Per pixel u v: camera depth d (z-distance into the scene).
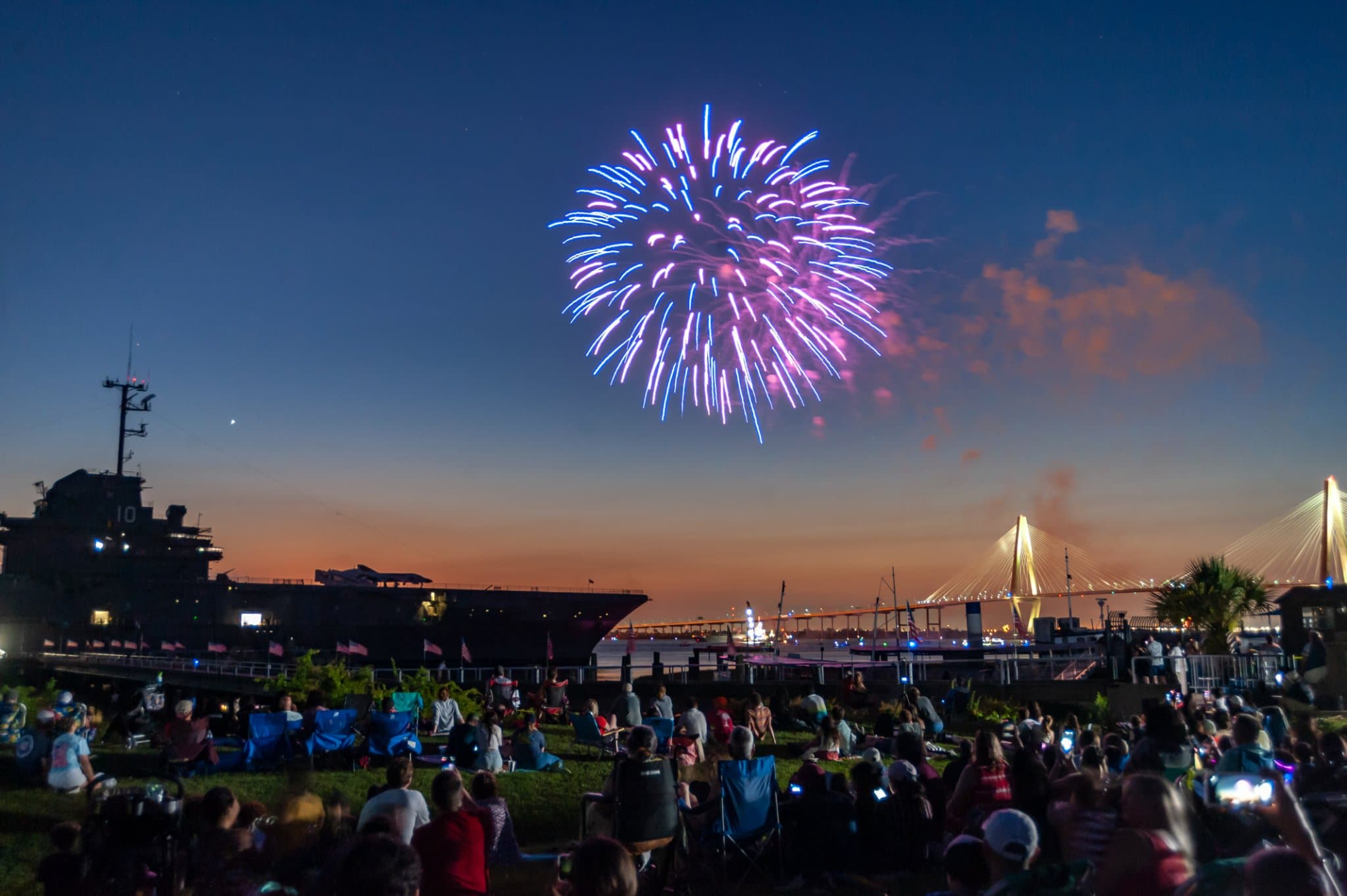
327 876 5.43
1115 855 5.07
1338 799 6.98
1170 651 32.50
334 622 80.06
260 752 14.48
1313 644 24.70
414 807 7.75
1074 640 46.56
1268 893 3.54
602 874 3.70
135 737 17.67
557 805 13.30
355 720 16.12
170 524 87.62
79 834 6.55
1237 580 36.47
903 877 9.85
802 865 9.91
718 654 48.19
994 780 8.78
